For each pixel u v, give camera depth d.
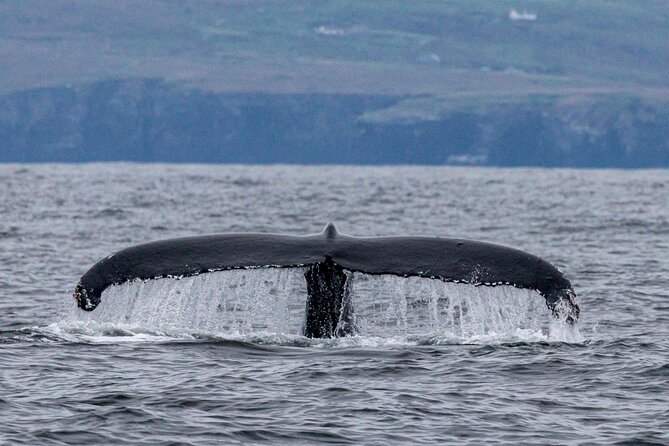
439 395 57.41
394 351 65.00
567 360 64.12
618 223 188.00
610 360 64.44
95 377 59.72
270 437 51.19
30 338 67.88
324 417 53.84
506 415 54.47
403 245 60.84
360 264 59.81
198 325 73.81
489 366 62.59
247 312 82.31
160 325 70.38
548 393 58.19
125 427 52.06
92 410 54.25
